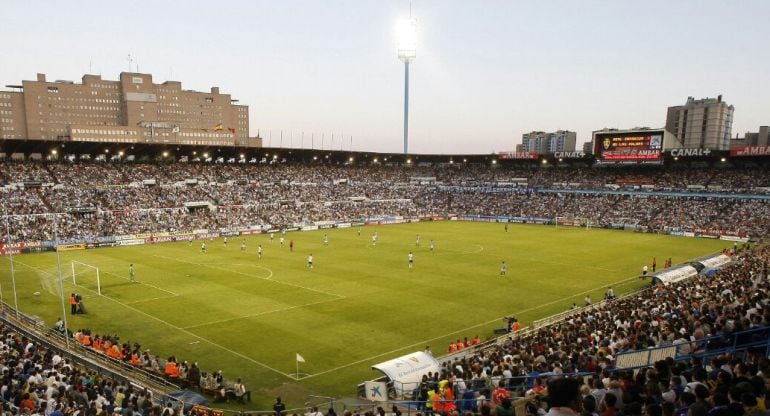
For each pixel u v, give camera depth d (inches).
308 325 1526.8
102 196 3506.4
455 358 1165.7
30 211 3117.6
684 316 1054.4
